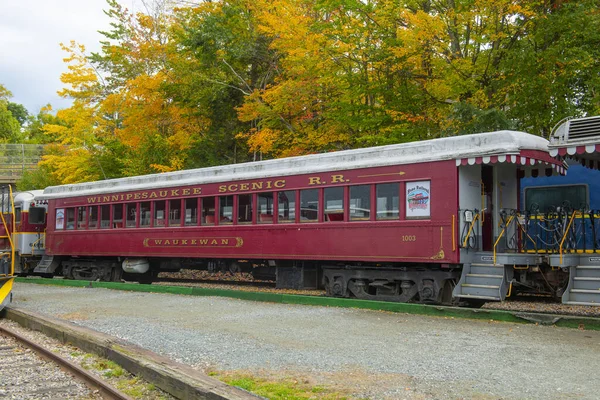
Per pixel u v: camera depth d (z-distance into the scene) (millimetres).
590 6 15930
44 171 37375
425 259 11828
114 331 9570
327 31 17312
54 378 6973
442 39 16500
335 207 13508
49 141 46375
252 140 20531
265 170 15070
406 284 12508
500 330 9023
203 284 18438
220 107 24516
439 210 11711
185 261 17844
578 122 9836
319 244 13672
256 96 21172
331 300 12172
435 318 10344
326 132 19516
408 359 7137
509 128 15391
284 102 19531
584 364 6762
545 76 15633
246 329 9484
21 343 9117
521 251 11930
